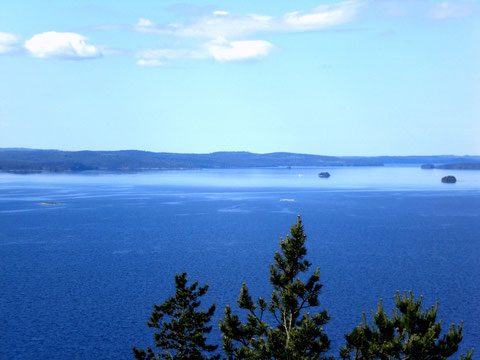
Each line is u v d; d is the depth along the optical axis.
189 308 58.75
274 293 47.03
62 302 134.62
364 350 38.03
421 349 33.28
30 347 101.31
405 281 159.88
